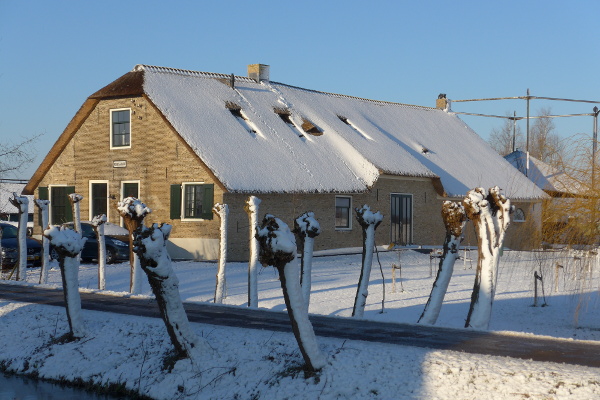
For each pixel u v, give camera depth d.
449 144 44.22
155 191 29.86
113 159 31.17
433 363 9.33
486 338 11.45
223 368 10.48
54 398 10.93
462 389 8.57
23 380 12.05
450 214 13.28
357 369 9.48
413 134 42.78
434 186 36.84
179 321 10.84
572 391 8.09
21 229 21.84
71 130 32.06
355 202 32.62
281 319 13.72
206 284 20.98
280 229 9.34
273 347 10.80
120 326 13.04
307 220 14.75
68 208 32.72
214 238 28.05
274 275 23.03
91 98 30.91
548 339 11.39
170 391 10.44
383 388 8.95
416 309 16.83
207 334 11.79
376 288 20.16
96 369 11.66
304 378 9.61
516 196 39.38
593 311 17.19
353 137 36.06
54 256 28.47
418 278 22.75
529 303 18.33
